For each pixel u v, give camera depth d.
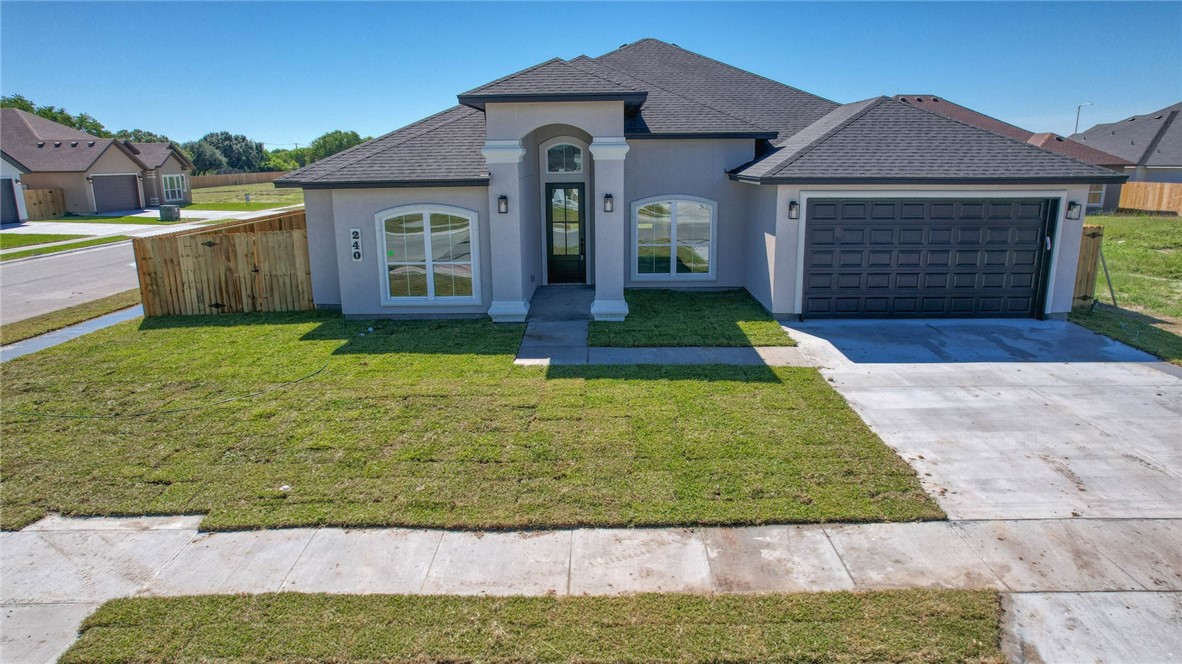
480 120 15.98
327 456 7.91
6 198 37.44
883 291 13.84
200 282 15.10
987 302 13.90
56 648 5.07
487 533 6.40
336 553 6.14
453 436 8.38
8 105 72.25
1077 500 6.85
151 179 48.50
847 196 13.37
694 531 6.38
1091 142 44.47
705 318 13.99
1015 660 4.81
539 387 10.03
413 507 6.80
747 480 7.21
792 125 17.88
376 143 16.05
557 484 7.18
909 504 6.75
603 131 13.23
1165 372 10.59
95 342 12.92
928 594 5.47
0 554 6.22
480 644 4.98
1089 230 14.02
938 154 13.43
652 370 10.75
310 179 13.89
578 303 15.37
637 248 16.69
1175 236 26.11
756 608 5.32
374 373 10.84
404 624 5.21
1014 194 13.30
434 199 13.95
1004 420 8.80
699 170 16.30
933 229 13.55
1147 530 6.34
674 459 7.68
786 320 13.88
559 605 5.39
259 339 13.00
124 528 6.61
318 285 15.21
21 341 13.21
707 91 19.34
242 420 9.00
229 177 78.19
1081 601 5.41
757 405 9.25
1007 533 6.31
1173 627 5.12
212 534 6.47
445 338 12.84
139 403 9.69
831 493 6.96
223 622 5.27
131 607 5.46
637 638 5.02
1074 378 10.35
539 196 16.91
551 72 13.54
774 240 13.73
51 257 25.16
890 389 9.91
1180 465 7.55
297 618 5.29
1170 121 40.06
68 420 9.10
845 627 5.12
